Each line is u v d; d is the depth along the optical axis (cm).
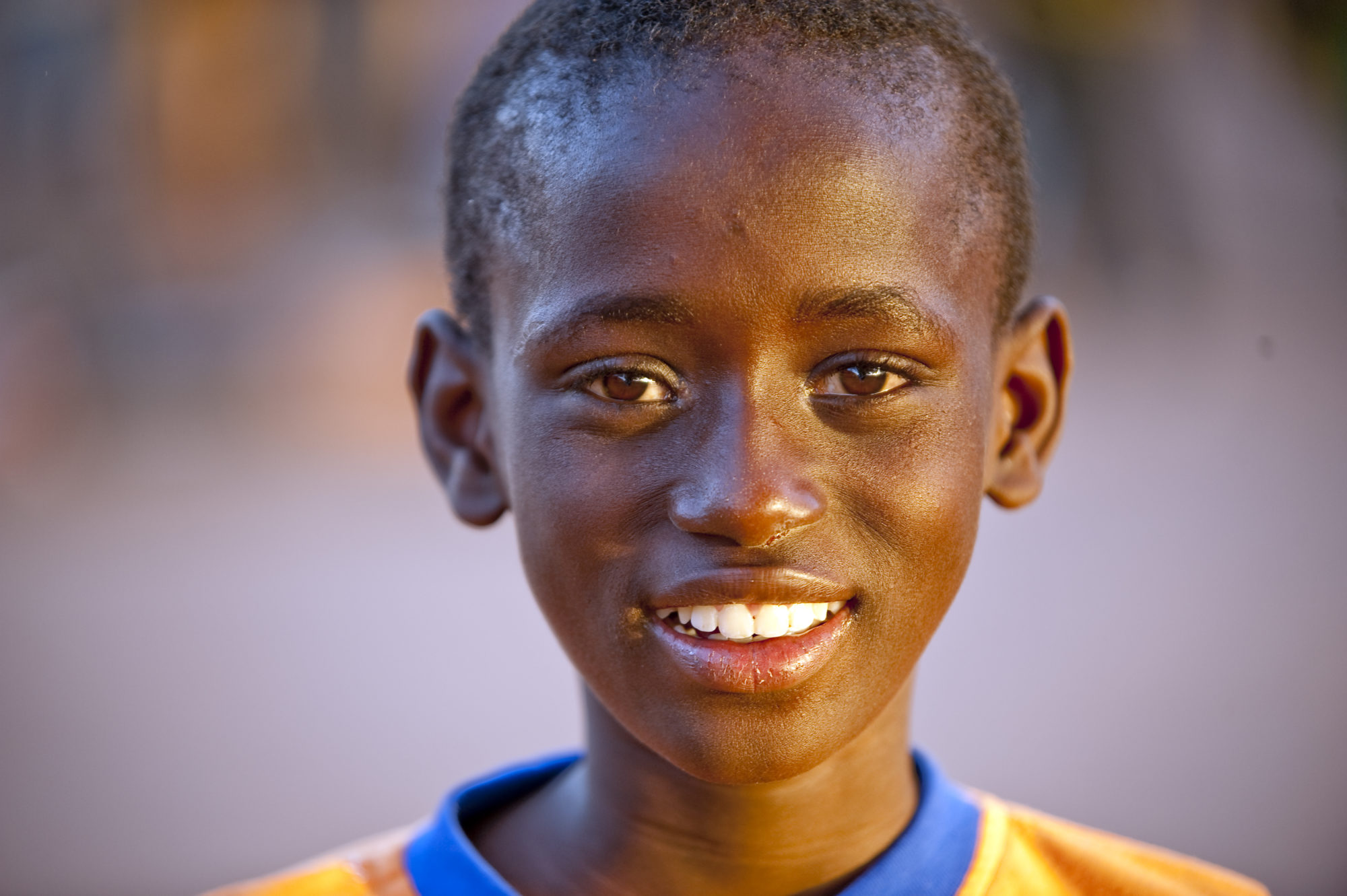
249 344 1827
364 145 2012
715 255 219
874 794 262
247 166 2006
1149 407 1558
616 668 235
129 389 1764
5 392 1670
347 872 282
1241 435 1412
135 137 2009
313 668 904
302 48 2012
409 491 1398
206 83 2009
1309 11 2045
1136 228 2062
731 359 223
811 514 222
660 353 226
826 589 226
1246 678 801
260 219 1966
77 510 1395
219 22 2006
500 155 252
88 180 1983
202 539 1247
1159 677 810
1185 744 721
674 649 231
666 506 227
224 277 1903
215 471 1513
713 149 221
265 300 1878
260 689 866
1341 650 827
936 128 238
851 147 224
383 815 686
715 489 219
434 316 286
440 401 281
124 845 661
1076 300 2019
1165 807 653
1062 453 1385
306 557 1176
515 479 244
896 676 238
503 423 250
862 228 223
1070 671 832
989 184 252
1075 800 666
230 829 677
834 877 258
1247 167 2153
